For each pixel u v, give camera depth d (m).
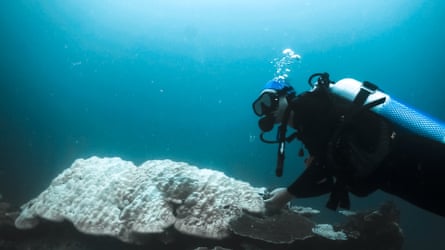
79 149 22.19
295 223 4.12
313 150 2.24
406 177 1.91
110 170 5.27
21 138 19.94
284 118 2.29
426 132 1.92
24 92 32.31
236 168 21.25
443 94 41.72
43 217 4.42
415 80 43.44
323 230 4.53
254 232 3.81
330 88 2.30
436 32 37.06
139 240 4.04
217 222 4.04
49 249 4.41
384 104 2.05
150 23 42.19
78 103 42.53
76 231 4.50
